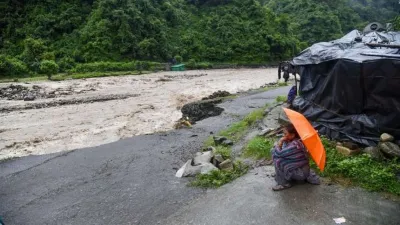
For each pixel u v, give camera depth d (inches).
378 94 253.3
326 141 284.0
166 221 199.6
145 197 242.1
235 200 212.4
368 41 357.7
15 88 1014.4
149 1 2433.6
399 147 242.2
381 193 207.8
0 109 679.1
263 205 201.2
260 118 464.1
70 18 2143.2
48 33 2059.5
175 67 1929.1
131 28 2106.3
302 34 3053.6
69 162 348.8
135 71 1742.1
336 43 366.0
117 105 731.4
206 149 342.3
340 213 186.7
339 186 219.3
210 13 2714.1
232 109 645.9
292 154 211.3
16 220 219.5
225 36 2466.8
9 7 2144.4
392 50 283.7
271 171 254.2
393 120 247.4
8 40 2023.9
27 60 1626.5
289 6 3499.0
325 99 311.3
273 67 2317.9
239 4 2797.7
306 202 200.2
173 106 719.7
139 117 603.2
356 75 261.6
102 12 2096.5
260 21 2632.9
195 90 1005.2
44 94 895.7
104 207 230.8
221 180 252.1
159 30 2235.5
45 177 304.2
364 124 261.1
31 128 522.9
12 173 319.3
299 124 198.8
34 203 245.8
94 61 1894.7
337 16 3326.8
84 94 904.9
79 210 228.8
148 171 304.8
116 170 314.7
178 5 2743.6
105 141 445.4
